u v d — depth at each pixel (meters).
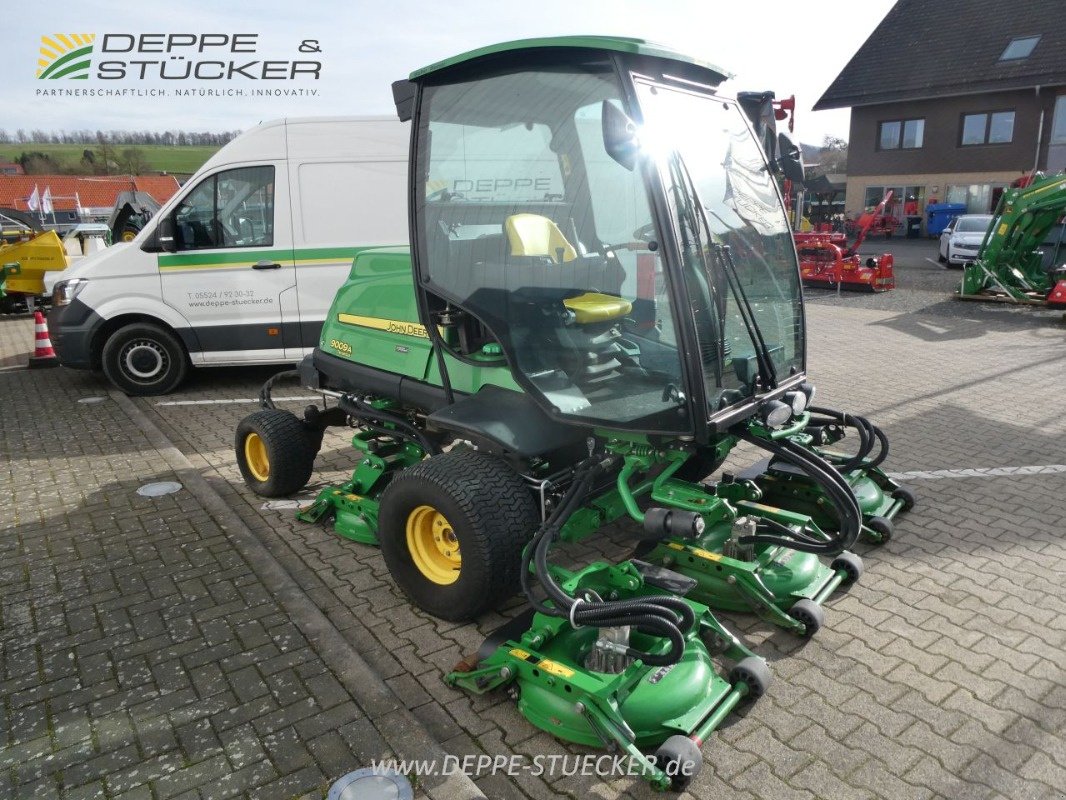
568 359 3.32
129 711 2.91
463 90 3.45
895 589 3.79
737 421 3.24
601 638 2.83
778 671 3.17
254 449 5.10
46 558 4.14
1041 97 25.28
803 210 23.91
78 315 7.52
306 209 7.49
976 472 5.29
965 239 18.48
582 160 3.16
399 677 3.18
